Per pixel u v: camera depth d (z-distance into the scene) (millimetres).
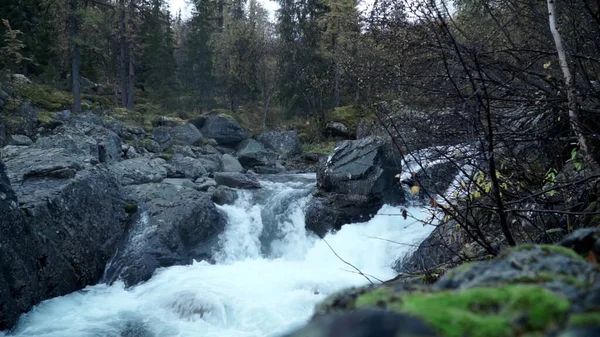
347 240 10836
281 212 12477
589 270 1350
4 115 18062
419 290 1328
